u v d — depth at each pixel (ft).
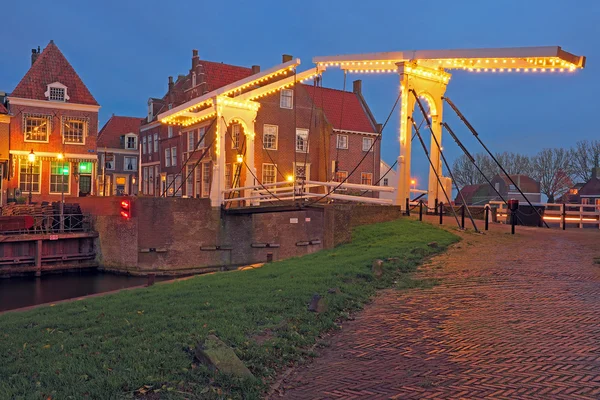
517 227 73.10
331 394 20.15
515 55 62.28
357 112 150.41
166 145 155.43
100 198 96.78
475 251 50.90
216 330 26.27
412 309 31.63
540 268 40.75
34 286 82.53
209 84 136.56
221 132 91.56
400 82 74.38
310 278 39.68
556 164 242.78
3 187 117.70
